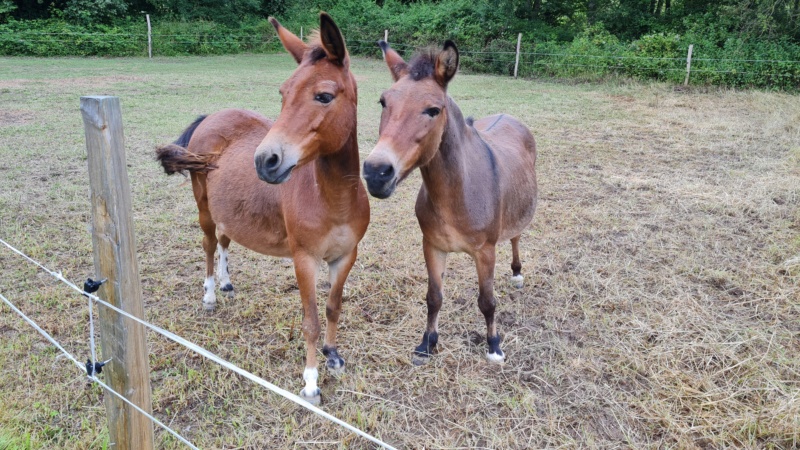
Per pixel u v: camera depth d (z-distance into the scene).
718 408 2.86
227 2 24.97
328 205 2.75
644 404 2.91
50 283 4.05
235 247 4.88
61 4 20.80
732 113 10.97
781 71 13.88
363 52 22.47
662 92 13.78
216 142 3.57
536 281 4.31
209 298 3.84
